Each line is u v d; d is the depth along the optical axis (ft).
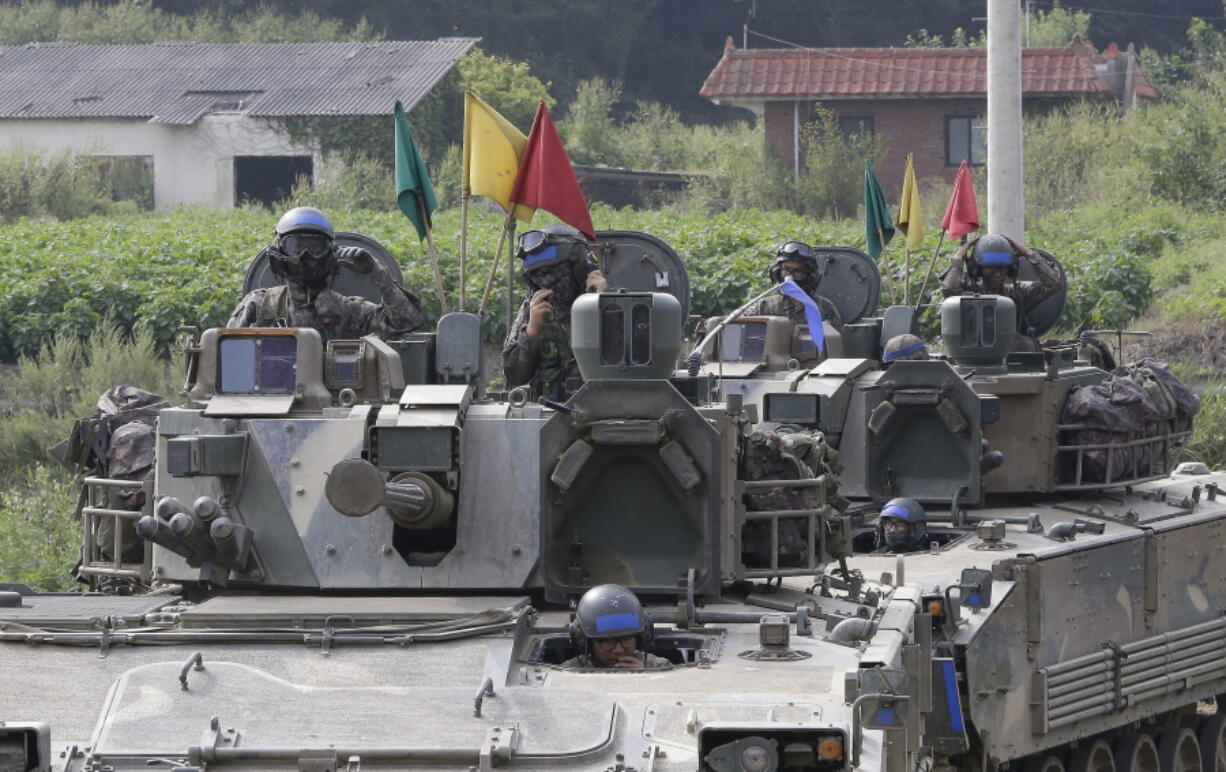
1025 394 196.44
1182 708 202.59
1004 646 156.25
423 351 145.48
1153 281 442.50
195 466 125.08
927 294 362.33
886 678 91.66
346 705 98.94
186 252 362.12
